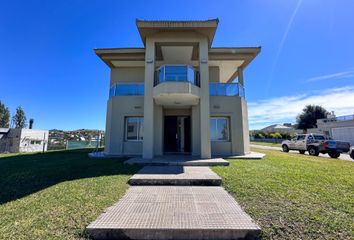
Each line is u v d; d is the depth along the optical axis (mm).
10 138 23375
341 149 14820
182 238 2775
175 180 5539
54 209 3506
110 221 3020
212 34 10836
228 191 4746
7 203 3812
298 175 6176
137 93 11969
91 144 24000
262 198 4090
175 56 13086
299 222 3006
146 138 10031
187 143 13188
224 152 11586
